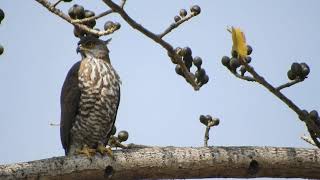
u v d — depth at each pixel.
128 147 10.97
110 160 9.85
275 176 10.17
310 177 10.20
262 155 9.93
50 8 9.22
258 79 9.52
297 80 9.80
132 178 10.06
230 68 10.11
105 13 9.18
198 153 9.86
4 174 9.26
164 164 9.83
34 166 9.49
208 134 10.99
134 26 9.09
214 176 10.03
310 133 10.26
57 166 9.62
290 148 10.11
